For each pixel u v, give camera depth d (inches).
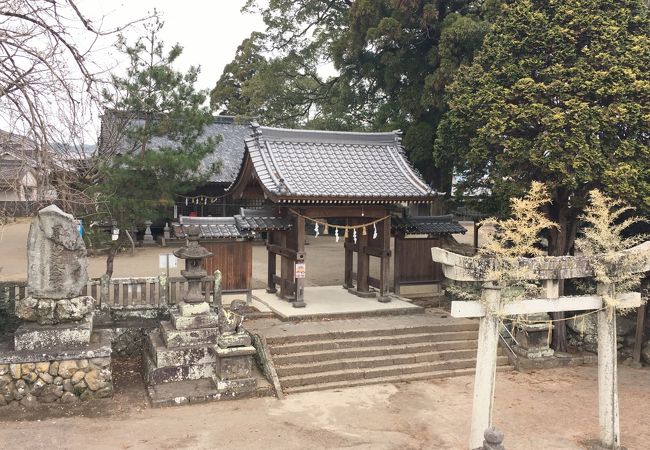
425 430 375.9
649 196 472.1
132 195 634.2
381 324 558.6
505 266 323.3
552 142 489.1
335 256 1141.7
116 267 928.3
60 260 414.6
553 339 560.4
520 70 534.0
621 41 506.3
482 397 320.5
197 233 466.0
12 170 322.3
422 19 801.6
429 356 510.0
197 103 705.6
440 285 714.8
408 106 835.4
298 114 1264.8
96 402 402.3
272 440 350.6
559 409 423.8
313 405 416.5
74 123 321.7
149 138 686.5
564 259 346.3
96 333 451.2
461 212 870.4
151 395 409.1
